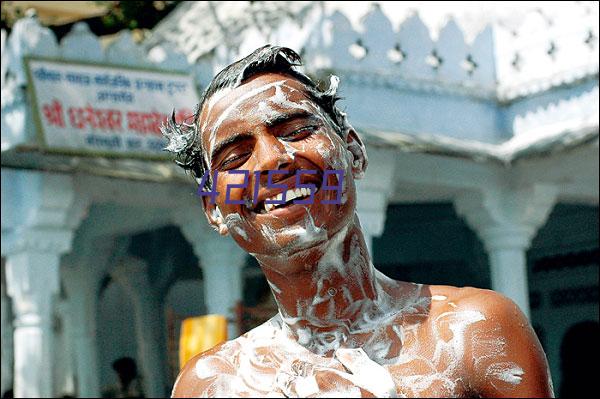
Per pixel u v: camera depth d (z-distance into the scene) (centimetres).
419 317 256
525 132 1352
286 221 246
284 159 247
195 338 484
